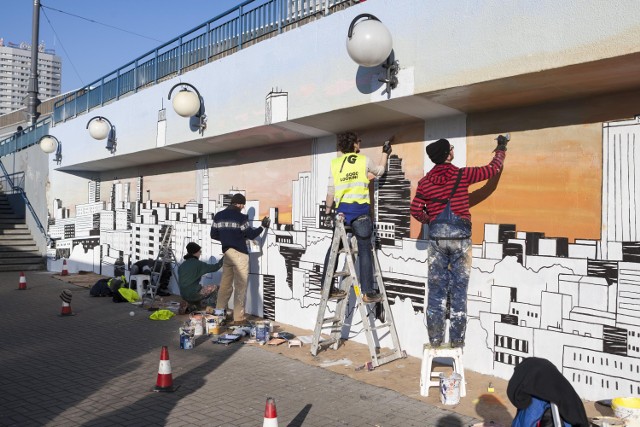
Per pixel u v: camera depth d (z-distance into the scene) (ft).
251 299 34.01
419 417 17.07
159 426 16.33
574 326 18.72
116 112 43.60
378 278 23.63
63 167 55.83
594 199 18.39
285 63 25.86
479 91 18.84
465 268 19.84
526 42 16.63
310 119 25.03
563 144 19.26
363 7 21.94
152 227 46.14
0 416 17.13
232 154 36.32
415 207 20.53
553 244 19.36
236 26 30.83
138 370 22.24
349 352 24.85
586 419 10.82
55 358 24.14
